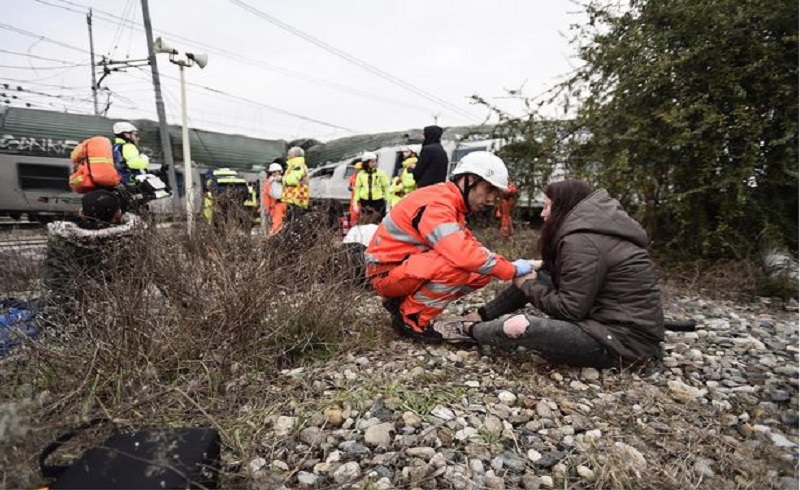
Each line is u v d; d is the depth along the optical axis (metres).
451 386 2.24
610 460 1.67
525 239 5.95
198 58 6.61
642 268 2.33
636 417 2.03
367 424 1.89
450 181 2.66
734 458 1.74
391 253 2.69
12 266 2.83
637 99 5.07
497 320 2.53
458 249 2.46
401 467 1.64
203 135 15.73
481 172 2.48
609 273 2.34
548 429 1.91
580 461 1.71
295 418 1.96
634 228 2.37
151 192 3.80
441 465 1.63
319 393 2.18
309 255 2.94
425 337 2.78
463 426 1.89
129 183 3.88
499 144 6.55
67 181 12.60
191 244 2.89
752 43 4.50
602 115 5.30
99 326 2.16
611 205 2.40
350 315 3.01
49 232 2.73
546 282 2.89
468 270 2.53
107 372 1.98
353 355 2.63
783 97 4.45
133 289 2.30
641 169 4.96
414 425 1.88
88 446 1.54
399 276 2.61
